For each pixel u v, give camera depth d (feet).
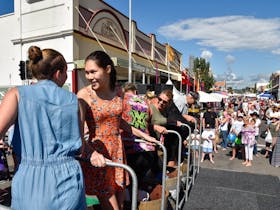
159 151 13.87
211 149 25.44
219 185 17.90
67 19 37.93
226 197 15.70
